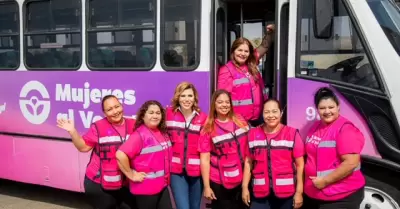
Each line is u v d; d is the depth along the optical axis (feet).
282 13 14.11
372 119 12.76
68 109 17.63
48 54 18.04
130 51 16.19
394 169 12.44
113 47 16.52
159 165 12.60
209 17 14.66
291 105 13.75
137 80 16.02
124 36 16.26
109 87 16.62
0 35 19.22
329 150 11.48
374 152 12.80
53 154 18.15
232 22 16.87
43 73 18.11
